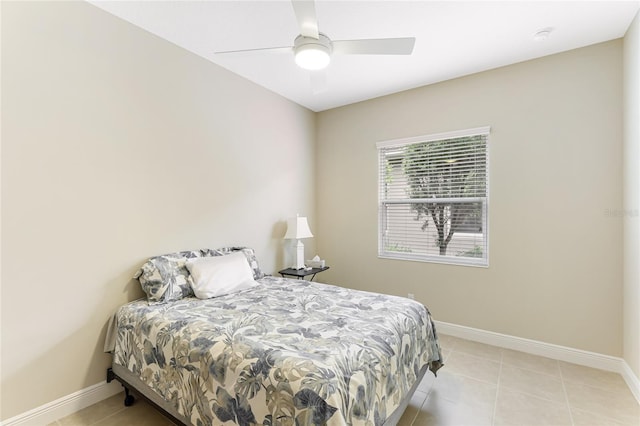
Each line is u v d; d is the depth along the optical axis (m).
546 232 2.74
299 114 3.95
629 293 2.29
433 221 3.38
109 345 2.10
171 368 1.65
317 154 4.23
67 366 1.96
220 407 1.40
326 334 1.62
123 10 2.11
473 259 3.14
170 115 2.54
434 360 2.18
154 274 2.22
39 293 1.84
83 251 2.03
